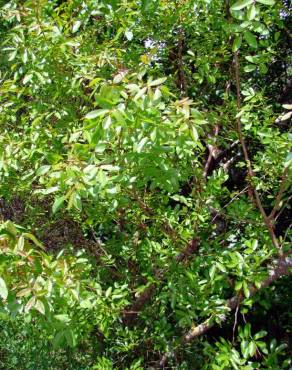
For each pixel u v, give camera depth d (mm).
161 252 3158
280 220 4461
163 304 3322
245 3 1779
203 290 2891
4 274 1584
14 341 3703
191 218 3127
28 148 2932
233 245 3088
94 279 3154
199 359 3562
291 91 4469
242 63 3445
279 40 3711
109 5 2680
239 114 2678
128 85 1736
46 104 2994
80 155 1893
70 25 3029
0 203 4070
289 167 2039
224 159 4266
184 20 3043
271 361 2637
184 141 1900
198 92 3854
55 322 1790
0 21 3662
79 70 2818
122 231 3684
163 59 3537
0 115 2951
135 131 1810
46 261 1771
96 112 1621
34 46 2719
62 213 3602
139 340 3428
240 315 4520
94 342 3732
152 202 3197
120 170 2020
